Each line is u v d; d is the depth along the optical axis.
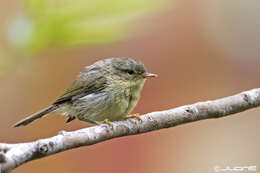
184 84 13.89
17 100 10.59
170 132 13.20
